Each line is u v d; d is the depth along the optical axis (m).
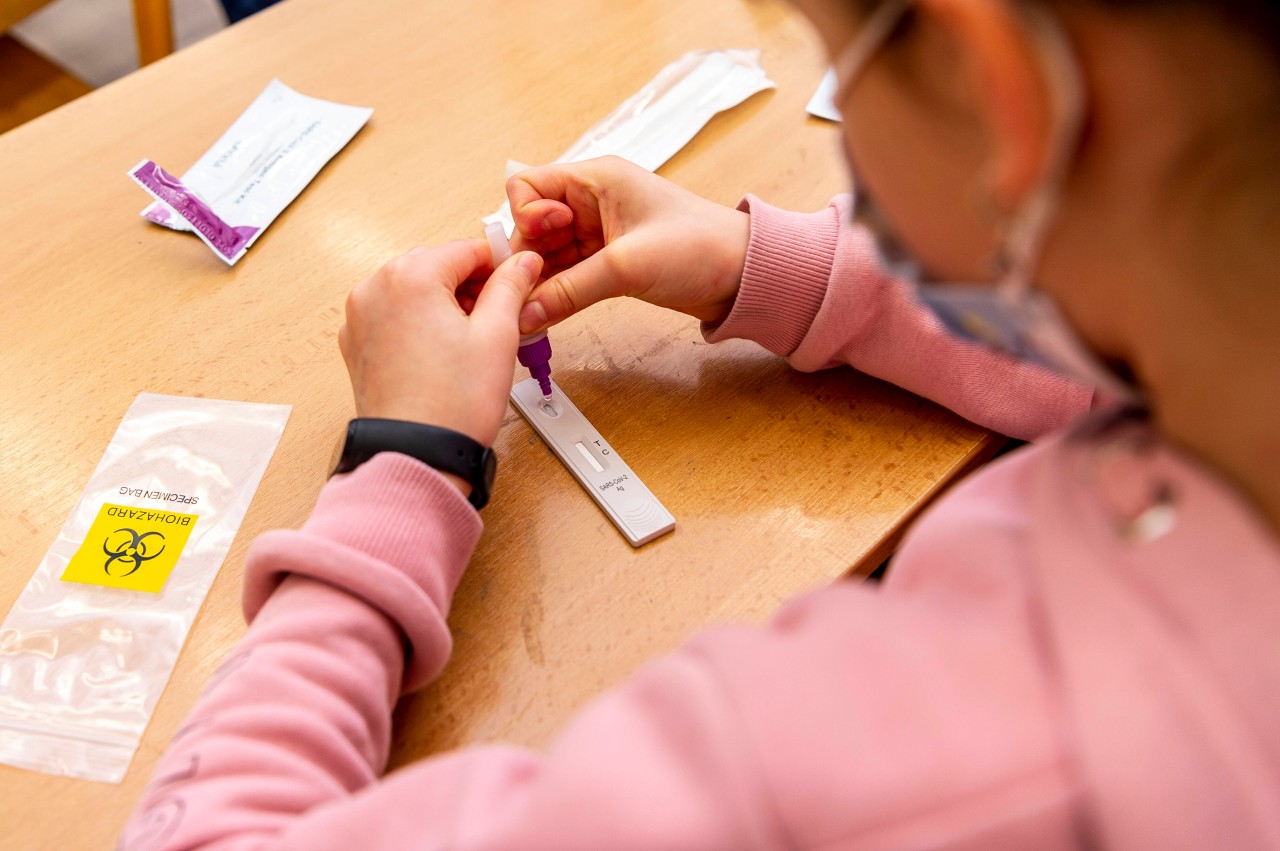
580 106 0.88
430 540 0.64
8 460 0.73
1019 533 0.50
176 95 0.89
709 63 0.90
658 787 0.45
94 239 0.82
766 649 0.49
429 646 0.63
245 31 0.94
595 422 0.73
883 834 0.44
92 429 0.74
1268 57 0.36
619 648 0.66
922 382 0.73
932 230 0.50
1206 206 0.40
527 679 0.66
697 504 0.71
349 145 0.87
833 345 0.73
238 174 0.85
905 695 0.46
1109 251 0.43
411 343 0.68
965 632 0.47
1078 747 0.43
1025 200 0.41
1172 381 0.44
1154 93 0.38
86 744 0.65
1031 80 0.38
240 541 0.70
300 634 0.61
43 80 1.39
